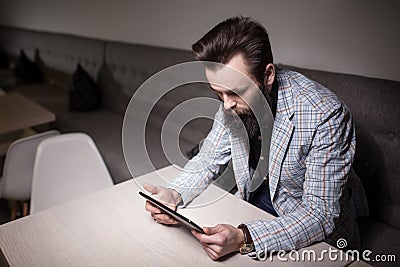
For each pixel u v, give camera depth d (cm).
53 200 150
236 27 94
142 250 100
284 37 196
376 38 162
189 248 101
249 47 92
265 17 200
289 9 188
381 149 150
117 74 281
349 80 158
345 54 175
